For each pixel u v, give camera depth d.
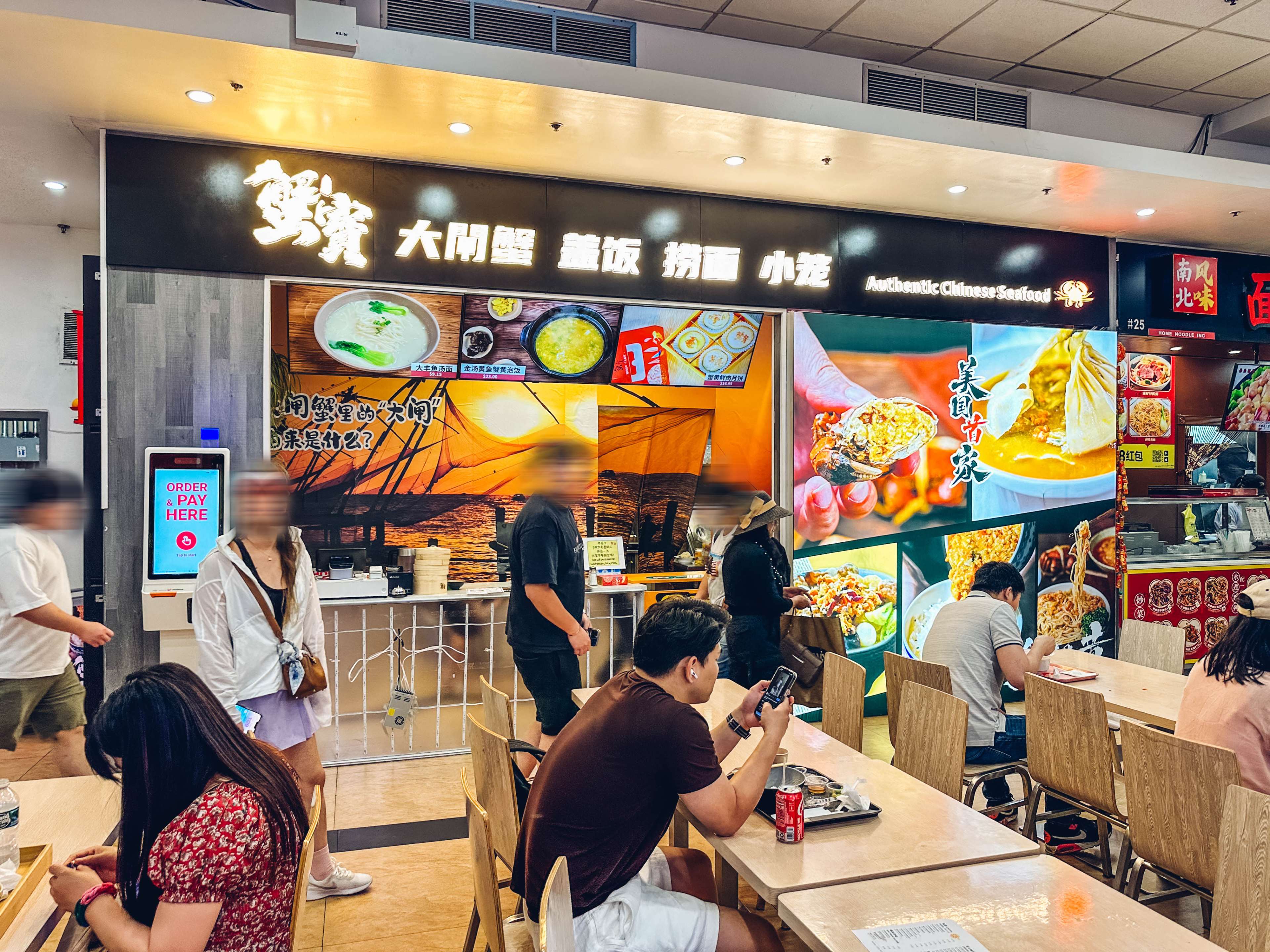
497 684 5.06
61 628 3.42
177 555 4.21
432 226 4.80
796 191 5.37
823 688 3.76
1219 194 5.47
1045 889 1.92
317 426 5.55
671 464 6.52
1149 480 7.40
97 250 6.21
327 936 3.01
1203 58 5.21
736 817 2.12
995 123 5.40
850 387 5.69
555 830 2.07
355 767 4.78
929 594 5.90
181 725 1.69
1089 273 6.39
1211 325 6.96
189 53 3.56
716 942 2.07
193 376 4.41
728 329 5.59
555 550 3.66
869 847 2.11
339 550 5.29
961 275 6.00
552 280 5.04
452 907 3.23
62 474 3.54
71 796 2.31
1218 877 1.96
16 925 1.71
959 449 5.97
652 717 2.10
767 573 4.11
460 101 4.02
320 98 3.98
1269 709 2.59
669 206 5.28
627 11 4.68
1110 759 2.96
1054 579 6.24
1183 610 6.79
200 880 1.62
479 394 5.84
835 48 5.10
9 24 3.31
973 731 3.60
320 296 4.82
